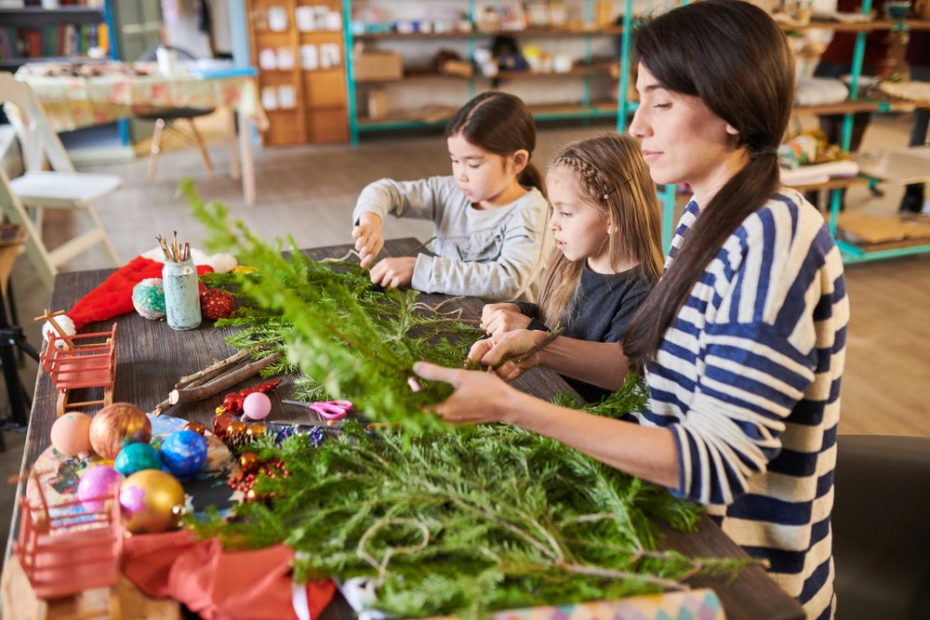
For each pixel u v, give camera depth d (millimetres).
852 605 1367
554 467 963
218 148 6594
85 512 927
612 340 1462
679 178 967
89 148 6176
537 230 1870
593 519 868
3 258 2602
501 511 863
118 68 4711
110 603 785
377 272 1719
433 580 755
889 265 4168
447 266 1720
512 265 1776
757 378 856
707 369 896
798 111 3965
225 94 4680
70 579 796
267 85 6477
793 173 3795
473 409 874
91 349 1349
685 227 1121
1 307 2432
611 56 7543
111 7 6258
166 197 5195
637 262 1488
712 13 884
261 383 1277
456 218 2039
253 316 1486
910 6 4297
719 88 875
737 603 818
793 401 875
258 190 5367
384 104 6879
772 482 1031
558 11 7152
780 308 866
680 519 924
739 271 895
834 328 945
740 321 872
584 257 1528
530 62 7145
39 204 3432
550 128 7215
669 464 852
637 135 968
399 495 874
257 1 6238
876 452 1444
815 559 1091
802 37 4574
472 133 1814
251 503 918
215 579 798
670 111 927
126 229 4590
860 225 4258
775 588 839
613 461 874
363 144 6723
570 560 815
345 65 6602
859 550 1439
